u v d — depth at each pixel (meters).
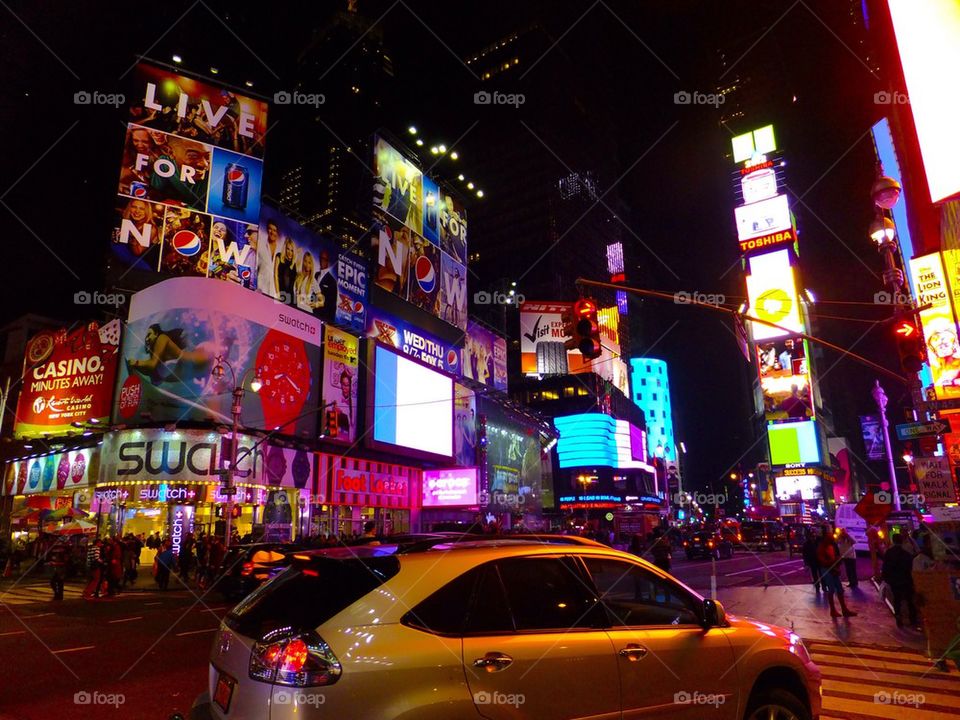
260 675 3.02
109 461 27.86
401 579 3.38
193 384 27.48
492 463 54.78
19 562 28.39
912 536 14.66
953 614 8.89
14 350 42.78
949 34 17.08
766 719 4.49
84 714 6.44
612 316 114.25
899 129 26.83
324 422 33.44
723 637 4.44
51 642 10.74
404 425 40.38
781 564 30.83
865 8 27.77
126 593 20.47
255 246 34.50
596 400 85.69
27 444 34.09
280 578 3.78
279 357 31.34
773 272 95.69
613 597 4.13
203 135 34.28
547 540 4.26
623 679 3.82
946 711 6.62
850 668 8.59
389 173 47.53
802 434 89.81
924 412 13.84
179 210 32.53
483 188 118.88
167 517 28.09
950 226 20.86
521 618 3.64
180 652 9.74
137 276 30.77
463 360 53.75
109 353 29.81
